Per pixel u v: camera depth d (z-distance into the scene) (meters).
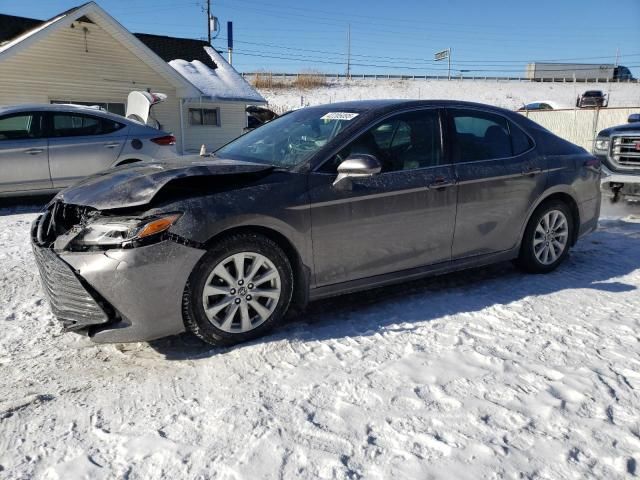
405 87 65.06
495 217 4.14
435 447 2.23
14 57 14.47
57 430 2.41
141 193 2.97
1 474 2.12
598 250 5.37
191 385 2.78
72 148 8.13
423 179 3.73
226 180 3.24
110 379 2.87
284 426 2.38
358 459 2.16
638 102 58.91
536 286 4.25
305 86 59.44
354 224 3.47
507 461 2.14
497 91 65.75
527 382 2.75
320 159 3.46
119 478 2.08
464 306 3.80
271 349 3.13
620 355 3.05
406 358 3.01
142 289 2.85
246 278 3.16
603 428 2.37
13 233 6.47
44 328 3.59
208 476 2.08
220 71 20.23
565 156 4.61
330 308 3.82
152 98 11.52
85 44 15.48
